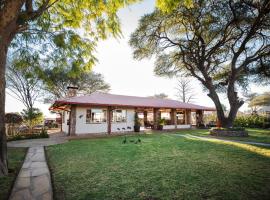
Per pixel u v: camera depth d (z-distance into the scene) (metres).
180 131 18.77
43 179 4.69
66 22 6.95
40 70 7.35
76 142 11.25
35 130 16.31
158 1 4.68
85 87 28.67
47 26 6.84
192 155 7.11
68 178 4.68
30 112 17.31
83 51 7.20
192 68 16.30
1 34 4.47
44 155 7.64
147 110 23.92
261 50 14.36
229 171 5.04
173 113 22.44
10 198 3.60
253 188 3.89
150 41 15.79
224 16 13.04
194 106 24.31
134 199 3.50
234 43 14.68
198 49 15.05
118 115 18.34
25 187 4.16
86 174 4.98
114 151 8.13
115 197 3.59
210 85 15.67
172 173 4.95
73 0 6.57
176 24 14.76
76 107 15.70
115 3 6.13
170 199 3.48
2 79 4.79
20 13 4.95
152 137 13.62
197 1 12.11
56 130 23.17
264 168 5.30
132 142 10.96
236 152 7.51
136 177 4.69
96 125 16.64
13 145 10.31
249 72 15.88
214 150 8.04
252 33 13.08
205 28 13.80
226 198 3.47
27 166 5.92
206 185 4.08
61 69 7.67
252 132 16.45
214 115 27.64
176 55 16.36
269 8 11.55
